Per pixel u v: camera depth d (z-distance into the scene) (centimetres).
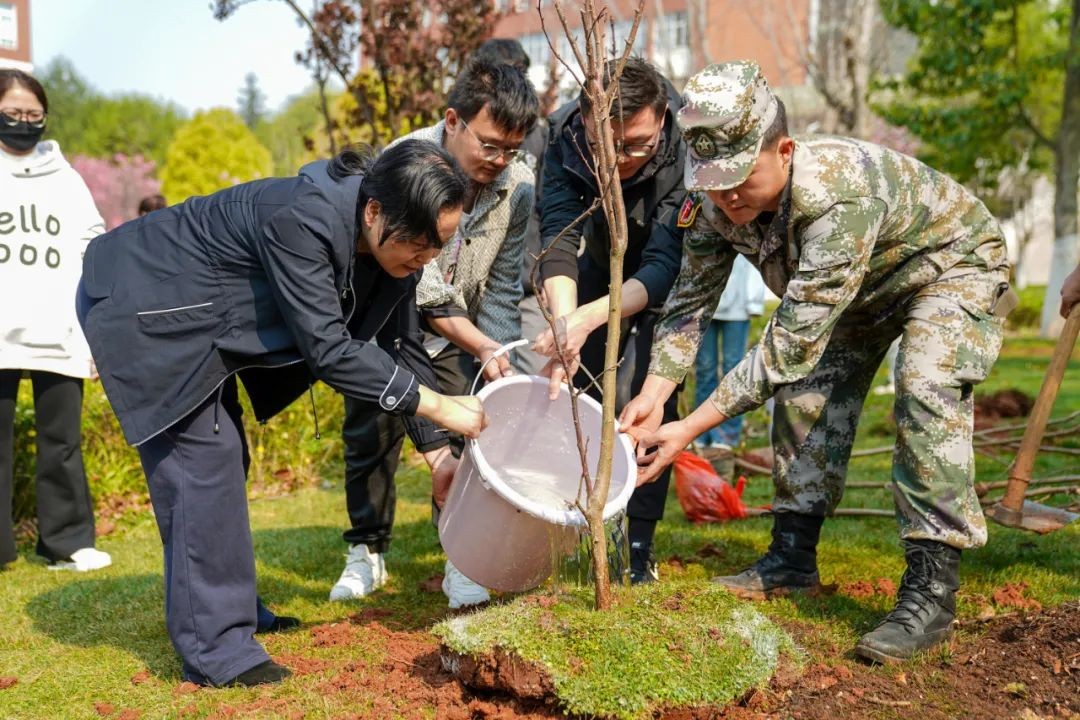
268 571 439
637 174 368
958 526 307
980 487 477
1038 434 374
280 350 292
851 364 362
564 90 897
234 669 298
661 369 339
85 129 5300
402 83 732
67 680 317
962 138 1691
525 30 1452
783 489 373
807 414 366
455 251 384
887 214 303
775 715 263
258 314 290
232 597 303
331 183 284
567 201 379
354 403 380
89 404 616
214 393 299
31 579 446
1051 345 1698
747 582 374
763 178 287
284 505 599
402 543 481
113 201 2972
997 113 1691
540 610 268
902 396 315
